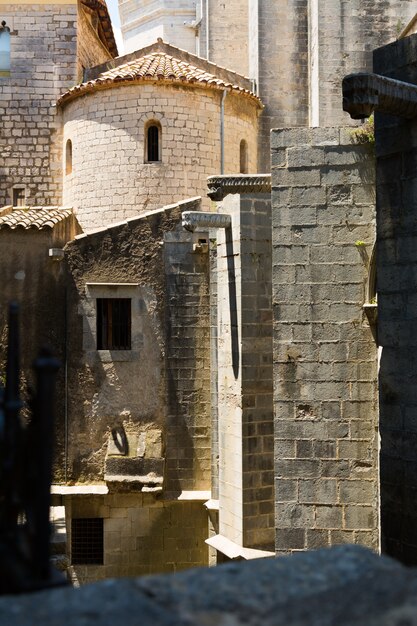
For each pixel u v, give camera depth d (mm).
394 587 3814
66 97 23875
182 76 22219
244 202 15750
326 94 24156
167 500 18672
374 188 11914
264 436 15797
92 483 18781
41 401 4035
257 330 15797
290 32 25875
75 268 19234
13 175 24891
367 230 11930
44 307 19141
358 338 11898
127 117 22391
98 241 19297
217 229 16875
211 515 17969
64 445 18844
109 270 19234
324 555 4305
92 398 18953
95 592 3709
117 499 18625
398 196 9562
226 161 22984
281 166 12164
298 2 25891
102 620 3375
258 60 25703
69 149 24297
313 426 11945
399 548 9258
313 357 11969
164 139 22266
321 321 11977
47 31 25281
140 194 22250
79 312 19125
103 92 22719
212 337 18266
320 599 3676
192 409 18984
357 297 11922
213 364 18172
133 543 18594
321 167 12062
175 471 18828
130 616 3422
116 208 22422
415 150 9336
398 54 9594
